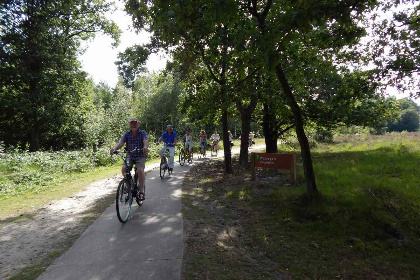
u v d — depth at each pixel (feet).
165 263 11.62
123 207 16.89
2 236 15.26
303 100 44.91
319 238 14.56
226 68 29.14
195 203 21.20
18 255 12.82
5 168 33.47
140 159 18.80
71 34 71.36
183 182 29.55
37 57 59.52
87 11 67.31
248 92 31.99
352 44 20.21
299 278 11.02
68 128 76.13
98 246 13.39
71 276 10.69
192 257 12.21
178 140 85.61
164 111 100.07
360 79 20.11
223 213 18.85
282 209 18.58
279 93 40.57
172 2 13.94
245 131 42.86
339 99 20.48
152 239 14.15
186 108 40.55
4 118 65.46
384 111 42.45
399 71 18.89
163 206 20.21
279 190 22.95
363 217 16.31
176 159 56.80
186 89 39.88
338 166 31.65
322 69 25.14
